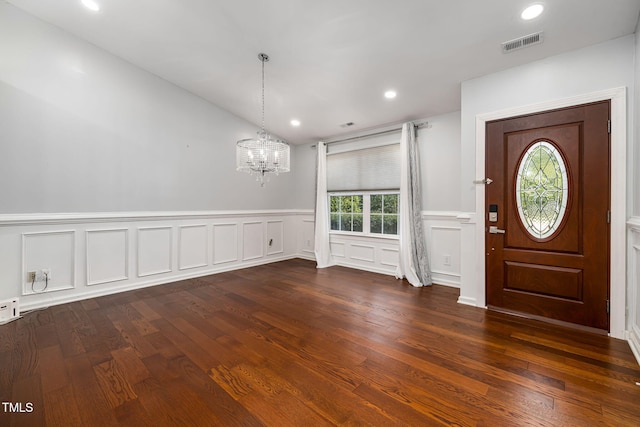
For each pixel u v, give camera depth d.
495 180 2.89
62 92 3.10
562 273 2.56
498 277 2.90
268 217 5.29
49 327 2.54
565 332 2.42
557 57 2.54
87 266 3.30
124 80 3.53
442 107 3.71
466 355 2.07
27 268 2.94
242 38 2.90
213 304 3.13
